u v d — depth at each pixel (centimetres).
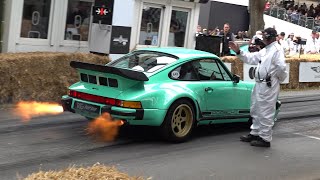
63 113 886
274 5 3553
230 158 648
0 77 899
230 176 566
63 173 383
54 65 988
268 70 700
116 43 1191
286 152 701
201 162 620
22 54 982
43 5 1155
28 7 1123
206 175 565
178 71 721
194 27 1459
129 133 752
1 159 584
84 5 1238
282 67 689
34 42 1144
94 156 619
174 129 703
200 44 1439
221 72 778
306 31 3102
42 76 969
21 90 937
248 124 863
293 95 1392
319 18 3334
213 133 797
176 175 559
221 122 777
